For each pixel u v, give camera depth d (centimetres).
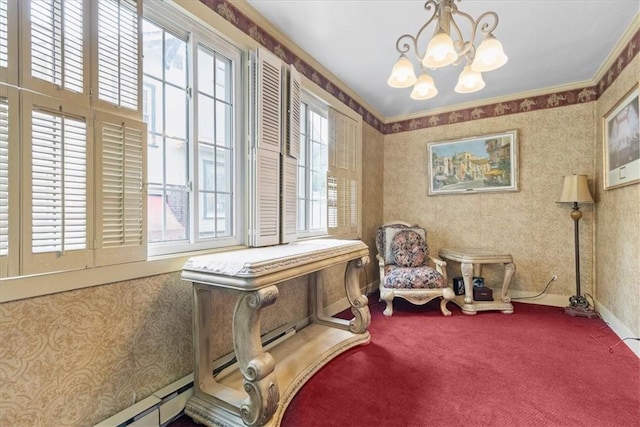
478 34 235
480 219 377
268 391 141
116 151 137
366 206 391
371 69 298
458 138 385
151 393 153
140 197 147
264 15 217
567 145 332
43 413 117
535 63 282
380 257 355
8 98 106
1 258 105
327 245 220
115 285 139
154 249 164
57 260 119
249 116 213
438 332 265
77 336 126
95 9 131
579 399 168
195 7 176
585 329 270
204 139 193
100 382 134
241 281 140
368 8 208
